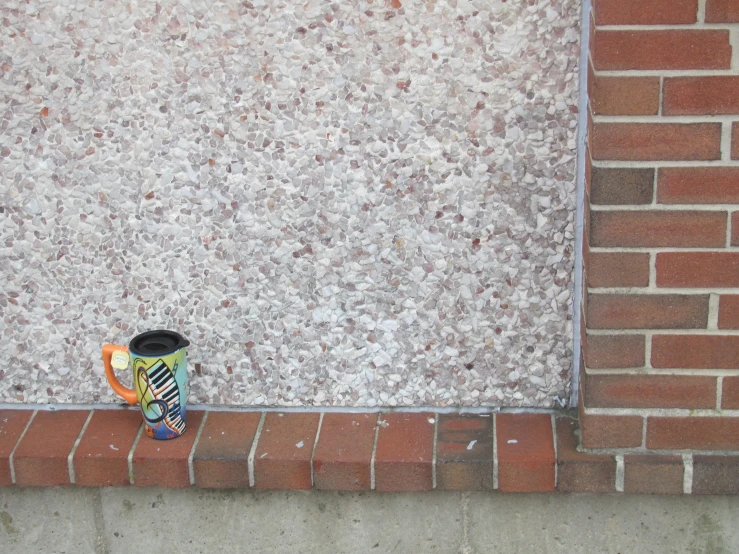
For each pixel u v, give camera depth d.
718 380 2.58
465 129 2.70
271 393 2.96
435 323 2.86
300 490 2.85
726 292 2.51
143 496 2.90
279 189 2.79
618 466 2.65
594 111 2.43
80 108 2.79
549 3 2.60
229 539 2.91
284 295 2.88
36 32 2.74
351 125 2.73
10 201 2.87
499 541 2.83
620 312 2.55
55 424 2.95
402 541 2.86
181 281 2.89
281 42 2.69
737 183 2.44
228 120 2.76
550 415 2.89
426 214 2.77
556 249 2.77
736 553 2.74
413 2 2.63
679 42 2.37
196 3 2.68
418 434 2.84
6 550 2.97
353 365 2.91
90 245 2.88
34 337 2.97
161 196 2.83
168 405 2.81
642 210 2.47
